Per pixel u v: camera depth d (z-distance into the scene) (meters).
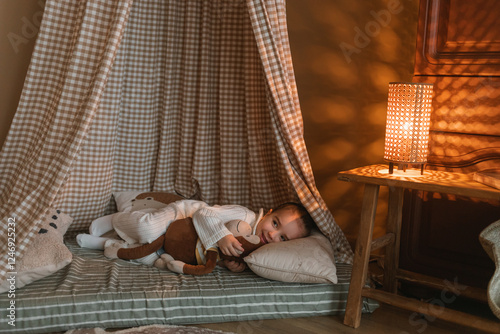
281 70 2.15
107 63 1.97
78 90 2.01
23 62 2.47
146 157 2.72
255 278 2.10
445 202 2.26
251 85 2.52
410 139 2.00
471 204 2.20
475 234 2.20
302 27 2.89
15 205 2.06
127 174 2.72
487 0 2.07
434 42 2.22
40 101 2.16
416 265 2.36
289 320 2.01
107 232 2.41
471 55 2.13
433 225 2.30
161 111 2.72
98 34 2.01
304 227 2.25
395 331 1.95
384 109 2.73
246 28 2.48
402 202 2.33
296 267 2.01
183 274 2.12
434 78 2.24
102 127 2.49
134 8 2.58
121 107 2.64
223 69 2.61
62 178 1.94
